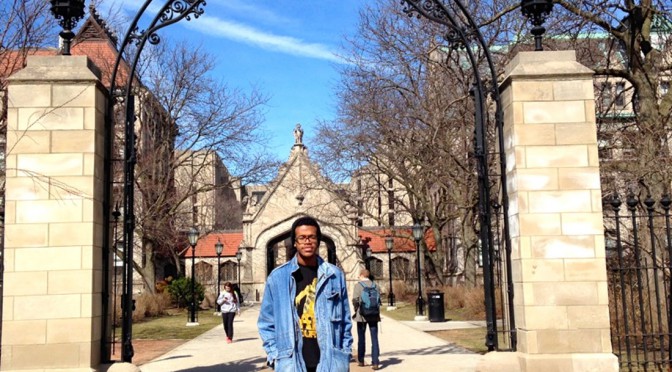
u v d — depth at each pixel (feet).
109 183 32.14
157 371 41.68
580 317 30.45
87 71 30.89
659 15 47.55
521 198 31.14
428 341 57.06
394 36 94.63
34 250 29.50
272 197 171.73
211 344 61.16
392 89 99.81
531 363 29.91
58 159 30.17
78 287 29.40
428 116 89.61
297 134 174.70
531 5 32.96
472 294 88.43
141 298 107.76
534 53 32.50
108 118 32.48
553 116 31.68
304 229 16.84
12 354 28.84
